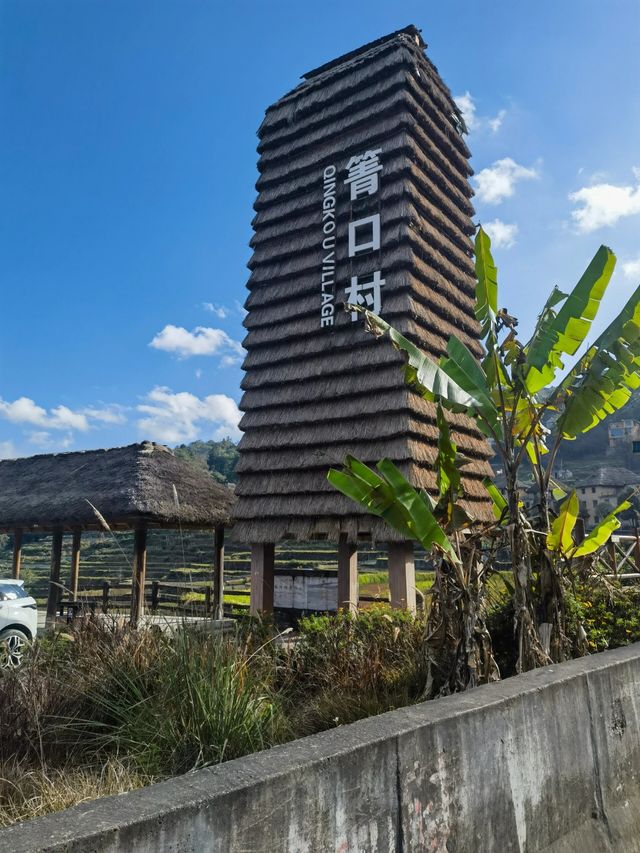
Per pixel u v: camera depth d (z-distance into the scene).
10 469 18.48
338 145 12.02
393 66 11.60
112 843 1.52
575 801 2.94
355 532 10.16
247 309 12.60
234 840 1.73
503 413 6.48
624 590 7.83
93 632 6.18
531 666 5.65
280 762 1.94
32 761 4.66
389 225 10.99
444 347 11.09
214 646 5.46
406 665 6.46
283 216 12.50
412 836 2.19
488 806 2.50
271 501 11.22
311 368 11.31
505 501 7.54
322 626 7.52
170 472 14.87
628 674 3.57
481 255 7.24
